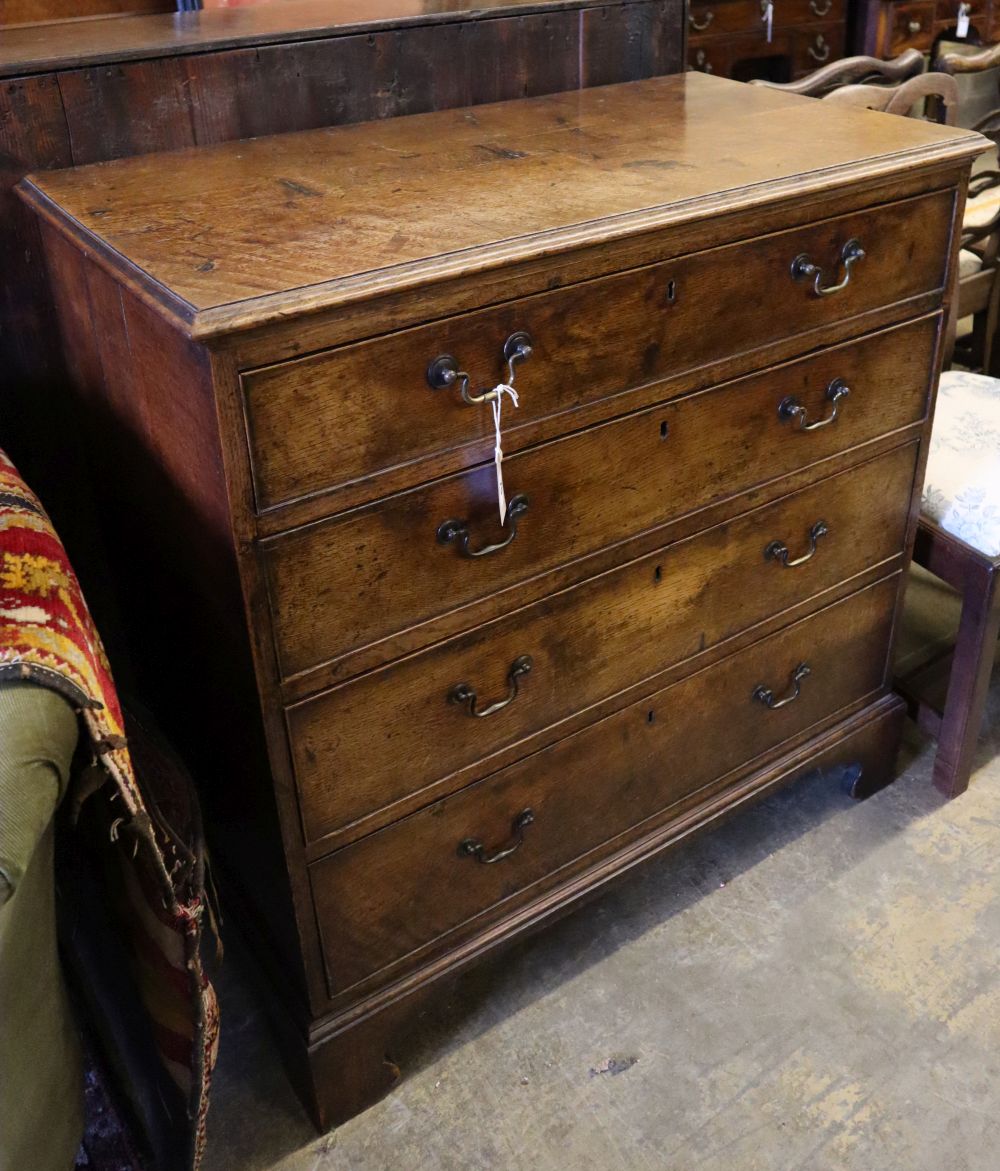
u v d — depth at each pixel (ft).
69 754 2.60
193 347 3.01
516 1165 4.25
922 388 4.75
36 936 3.08
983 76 10.26
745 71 10.37
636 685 4.46
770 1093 4.45
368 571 3.51
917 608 7.11
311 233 3.42
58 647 2.68
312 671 3.54
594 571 4.07
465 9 4.73
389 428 3.34
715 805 5.06
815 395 4.37
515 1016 4.78
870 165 3.98
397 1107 4.46
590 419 3.76
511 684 4.05
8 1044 3.02
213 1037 3.64
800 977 4.89
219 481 3.17
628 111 4.72
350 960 4.14
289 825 3.73
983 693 5.42
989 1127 4.31
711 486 4.24
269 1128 4.42
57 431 4.67
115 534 4.45
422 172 3.97
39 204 3.84
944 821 5.61
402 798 3.97
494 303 3.35
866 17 9.92
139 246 3.35
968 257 8.02
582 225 3.42
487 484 3.63
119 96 4.13
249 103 4.39
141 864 3.26
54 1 4.61
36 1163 3.37
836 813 5.69
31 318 4.37
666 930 5.12
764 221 3.81
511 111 4.78
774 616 4.80
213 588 3.52
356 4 4.98
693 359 3.92
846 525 4.84
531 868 4.53
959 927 5.07
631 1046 4.65
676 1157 4.25
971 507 5.10
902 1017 4.71
